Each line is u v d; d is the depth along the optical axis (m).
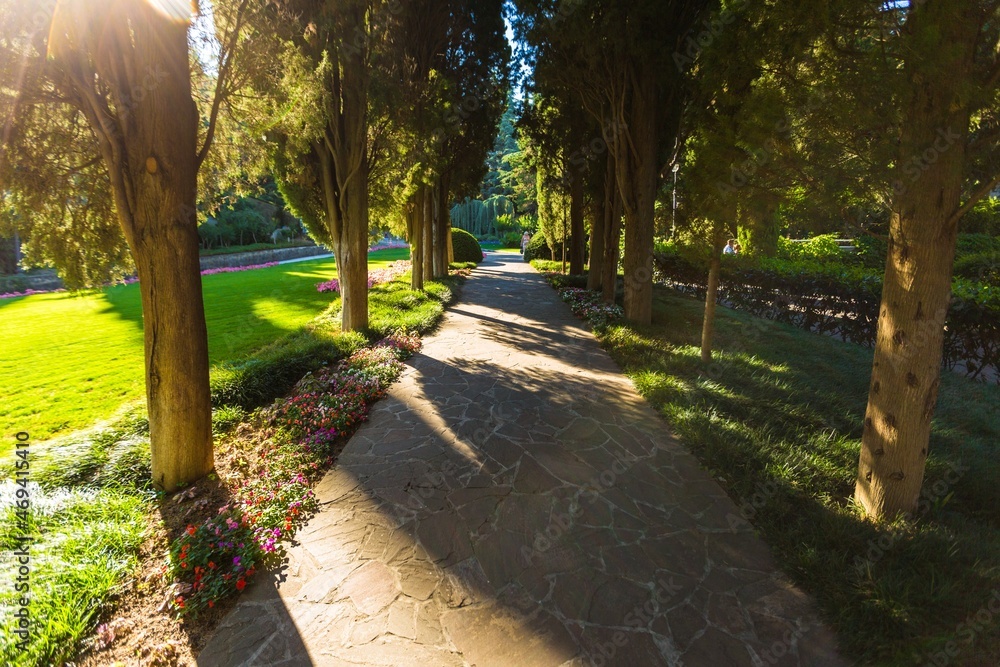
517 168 33.16
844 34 2.81
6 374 6.09
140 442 3.83
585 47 7.57
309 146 7.56
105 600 2.26
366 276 7.94
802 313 9.23
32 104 3.06
